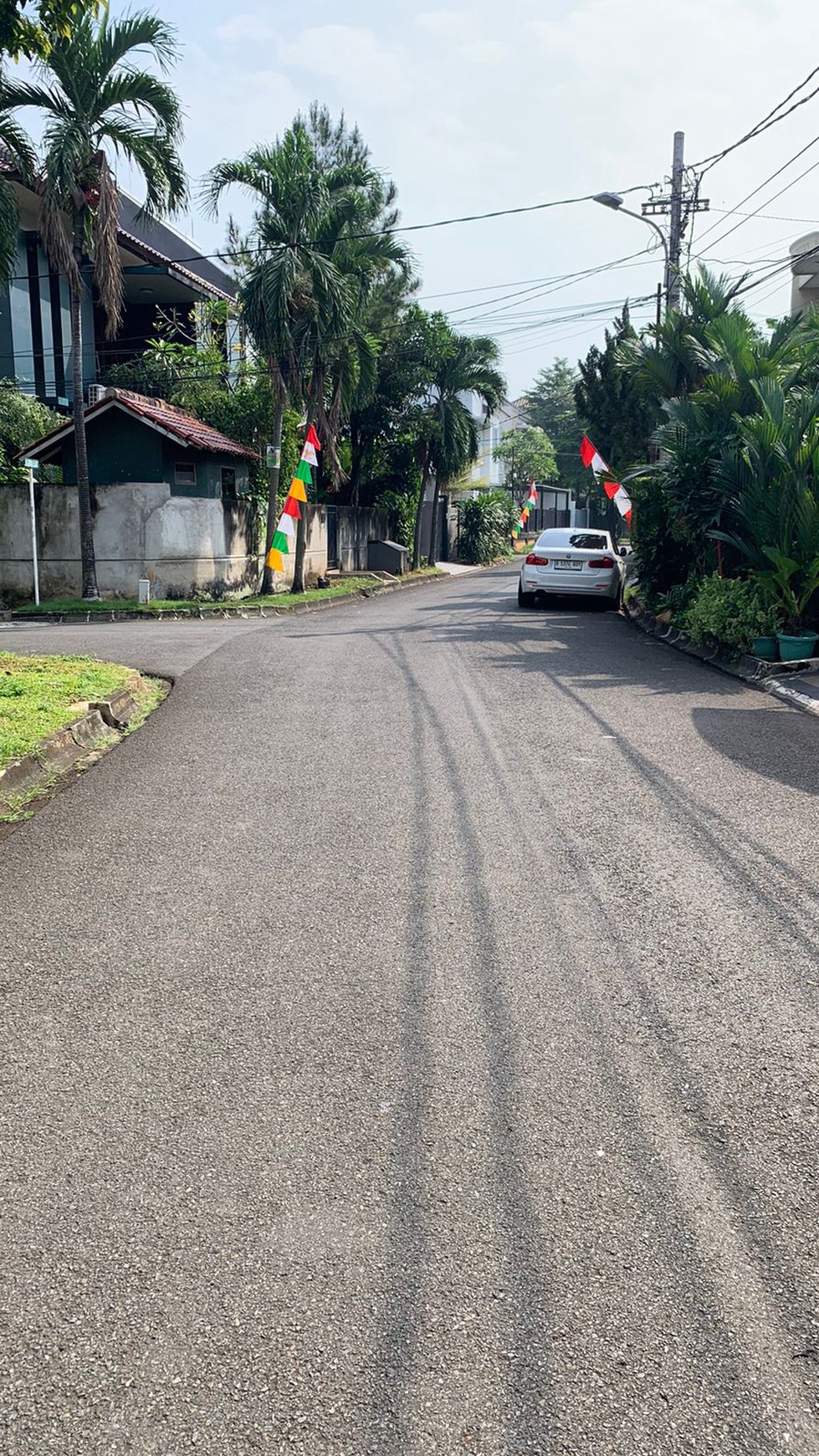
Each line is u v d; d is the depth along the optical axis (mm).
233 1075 3467
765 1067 3516
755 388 12117
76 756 7836
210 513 23062
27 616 20703
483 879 5207
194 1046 3650
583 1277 2564
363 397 26453
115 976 4195
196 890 5109
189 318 33125
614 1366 2303
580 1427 2160
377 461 34156
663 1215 2785
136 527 22438
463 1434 2143
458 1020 3820
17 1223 2766
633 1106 3285
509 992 4035
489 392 32219
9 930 4656
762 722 8836
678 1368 2297
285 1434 2145
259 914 4809
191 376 27422
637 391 18828
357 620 17859
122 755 7938
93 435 22656
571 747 7926
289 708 9641
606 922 4684
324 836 5910
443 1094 3354
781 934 4562
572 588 19172
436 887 5109
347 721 8984
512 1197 2855
